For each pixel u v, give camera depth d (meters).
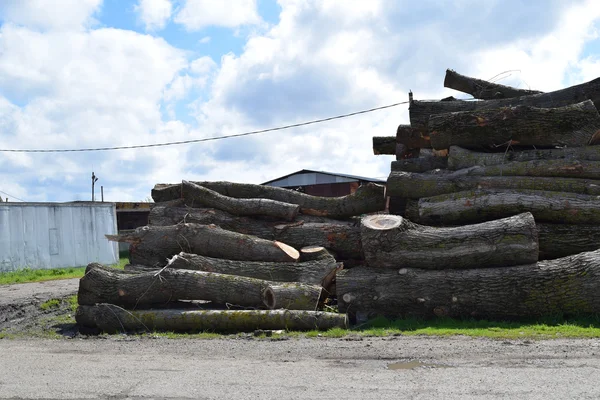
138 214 34.75
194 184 13.83
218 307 10.44
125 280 10.32
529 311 9.09
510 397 4.80
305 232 12.35
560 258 9.70
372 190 13.37
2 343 9.03
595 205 10.19
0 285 18.08
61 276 21.52
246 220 13.16
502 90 14.27
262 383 5.63
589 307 8.79
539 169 11.12
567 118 11.17
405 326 9.16
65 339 9.34
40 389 5.70
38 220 24.20
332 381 5.62
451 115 11.95
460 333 8.21
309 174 31.86
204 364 6.72
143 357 7.35
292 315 9.26
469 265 9.75
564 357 6.27
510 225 9.47
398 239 9.97
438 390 5.11
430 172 12.16
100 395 5.39
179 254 10.98
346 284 9.99
